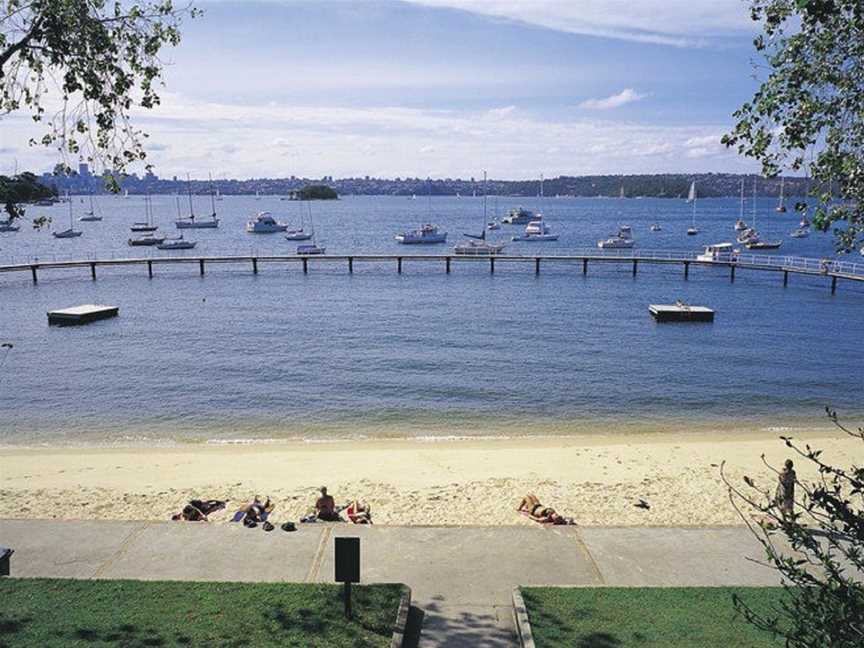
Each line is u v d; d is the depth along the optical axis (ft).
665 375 118.42
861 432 18.03
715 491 60.03
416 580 37.22
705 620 32.78
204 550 40.24
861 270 222.89
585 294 213.05
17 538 41.65
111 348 142.31
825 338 149.89
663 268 274.36
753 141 33.53
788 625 31.68
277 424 92.63
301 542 41.27
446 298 206.80
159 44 38.58
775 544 41.29
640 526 43.83
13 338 152.46
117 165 39.42
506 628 32.94
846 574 36.94
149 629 31.58
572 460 72.59
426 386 111.45
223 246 386.52
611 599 34.68
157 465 71.46
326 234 488.44
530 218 579.07
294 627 31.78
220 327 163.84
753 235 390.83
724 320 171.01
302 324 167.32
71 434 88.53
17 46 35.14
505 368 123.34
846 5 26.27
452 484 63.00
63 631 31.35
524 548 40.75
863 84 30.25
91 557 39.40
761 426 91.09
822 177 32.32
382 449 78.64
